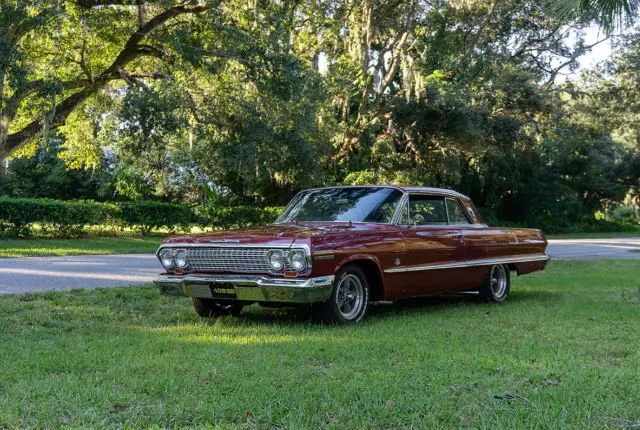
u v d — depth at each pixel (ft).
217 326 21.42
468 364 15.57
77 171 137.69
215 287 21.99
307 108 79.41
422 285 25.31
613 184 179.73
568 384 13.67
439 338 19.45
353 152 107.55
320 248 20.92
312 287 20.53
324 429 10.76
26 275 36.91
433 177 109.40
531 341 18.81
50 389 12.84
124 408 11.84
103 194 124.77
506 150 119.75
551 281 37.91
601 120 132.16
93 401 12.00
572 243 97.40
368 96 109.91
